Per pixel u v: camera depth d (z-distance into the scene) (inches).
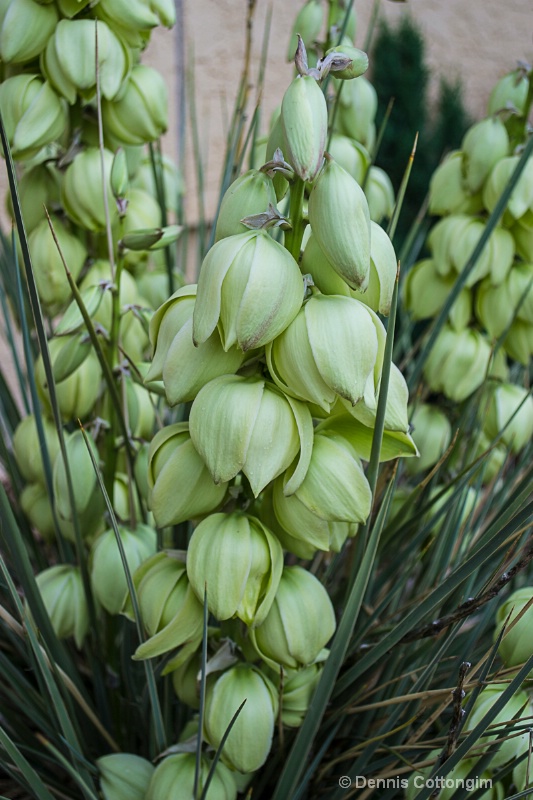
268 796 29.2
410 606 29.4
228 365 21.6
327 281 21.3
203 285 20.5
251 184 21.1
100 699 30.2
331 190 20.1
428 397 37.3
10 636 29.8
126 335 29.8
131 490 28.2
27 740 29.3
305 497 21.9
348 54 20.8
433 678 29.5
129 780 25.9
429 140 75.5
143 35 29.4
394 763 26.9
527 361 33.4
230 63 66.7
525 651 24.4
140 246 26.7
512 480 32.3
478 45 90.7
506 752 24.2
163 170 32.9
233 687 23.9
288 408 21.3
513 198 30.6
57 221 29.6
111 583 27.9
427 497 32.4
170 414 36.4
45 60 27.8
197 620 23.2
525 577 32.8
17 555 25.3
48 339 30.4
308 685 25.6
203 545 22.3
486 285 32.2
